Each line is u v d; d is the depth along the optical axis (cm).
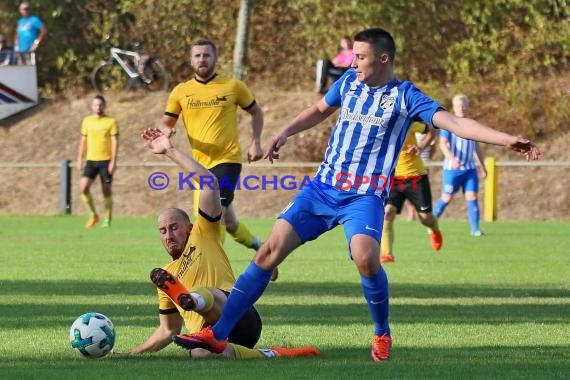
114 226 6106
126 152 7981
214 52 3428
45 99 8825
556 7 8519
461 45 8494
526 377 1780
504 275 3753
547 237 5394
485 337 2327
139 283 3434
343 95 2072
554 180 7206
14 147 8188
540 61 8456
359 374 1809
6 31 9419
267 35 8988
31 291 3212
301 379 1759
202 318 2077
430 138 4122
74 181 7662
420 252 4606
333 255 4544
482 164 5512
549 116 7950
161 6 9156
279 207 7162
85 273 3731
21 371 1850
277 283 3497
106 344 2030
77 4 9212
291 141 7731
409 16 8569
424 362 1958
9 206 7469
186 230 2119
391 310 2822
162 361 1995
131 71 8881
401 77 8550
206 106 3394
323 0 8706
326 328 2481
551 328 2473
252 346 2125
